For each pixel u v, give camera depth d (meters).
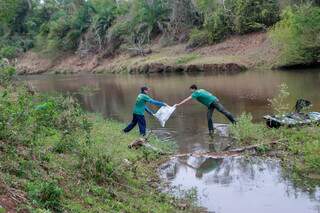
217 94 22.64
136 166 9.52
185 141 12.77
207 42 47.94
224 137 12.84
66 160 8.32
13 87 16.72
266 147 10.74
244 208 7.62
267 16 43.88
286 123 12.05
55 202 6.00
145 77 41.12
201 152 11.31
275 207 7.54
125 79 41.12
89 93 29.94
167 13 57.78
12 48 74.19
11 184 6.16
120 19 64.19
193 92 13.74
